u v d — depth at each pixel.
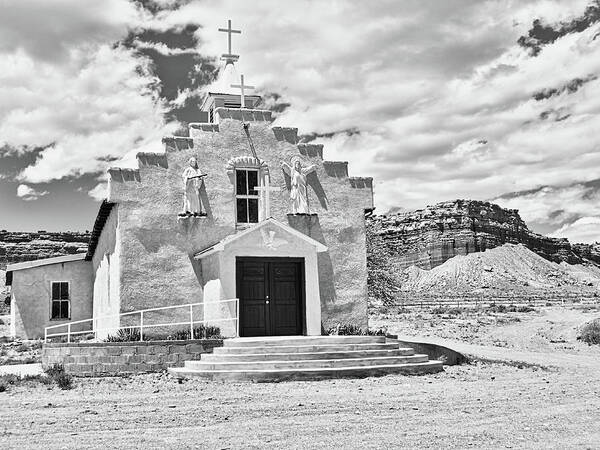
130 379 17.39
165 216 21.25
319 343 18.97
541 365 22.23
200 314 21.14
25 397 14.67
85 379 17.47
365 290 22.98
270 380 16.81
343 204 23.30
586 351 30.19
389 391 15.27
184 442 10.02
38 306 30.53
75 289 30.95
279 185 22.72
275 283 21.39
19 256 156.00
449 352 22.86
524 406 13.28
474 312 68.12
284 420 11.77
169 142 21.66
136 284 20.64
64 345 18.36
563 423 11.54
